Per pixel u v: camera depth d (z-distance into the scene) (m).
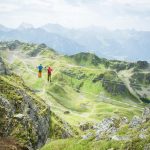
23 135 90.94
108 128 56.50
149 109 52.31
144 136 42.88
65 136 122.00
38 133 101.81
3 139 83.12
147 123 46.78
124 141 44.53
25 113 102.19
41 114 114.56
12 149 77.69
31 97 120.69
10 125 91.38
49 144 60.66
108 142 46.78
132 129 48.56
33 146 93.19
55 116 133.75
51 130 118.00
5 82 108.12
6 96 101.06
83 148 51.97
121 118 60.16
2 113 91.94
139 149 40.97
